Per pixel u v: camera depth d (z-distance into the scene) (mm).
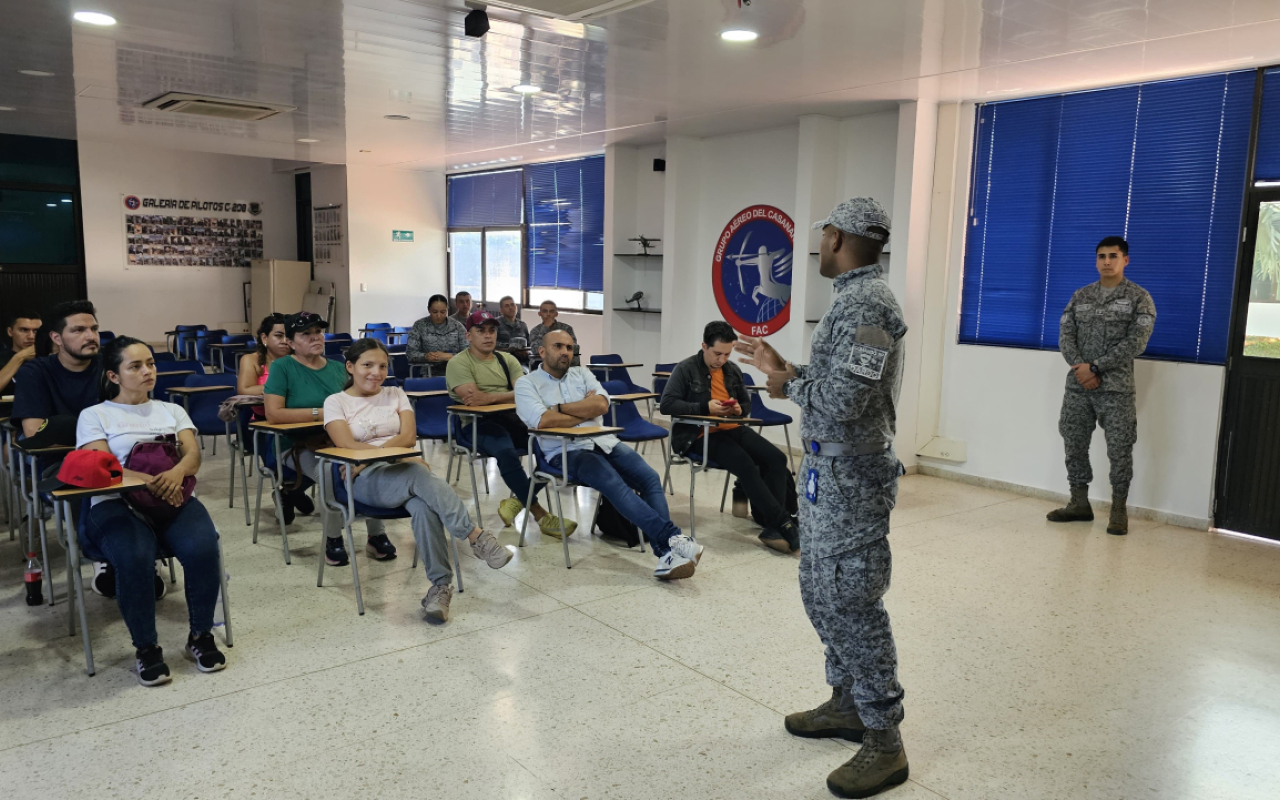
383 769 2439
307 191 12594
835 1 3979
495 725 2699
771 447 4785
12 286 10578
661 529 4016
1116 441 5020
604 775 2434
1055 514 5312
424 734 2635
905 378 6426
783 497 4734
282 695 2869
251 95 6688
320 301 11922
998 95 5938
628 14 4309
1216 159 5109
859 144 6852
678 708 2836
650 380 8922
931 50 4785
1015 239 6066
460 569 4086
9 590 3766
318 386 4445
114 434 3221
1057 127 5809
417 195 11898
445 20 4547
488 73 5750
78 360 3717
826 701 2869
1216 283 5148
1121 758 2590
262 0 4289
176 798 2285
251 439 4879
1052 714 2855
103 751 2508
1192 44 4492
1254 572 4398
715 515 5316
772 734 2682
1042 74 5254
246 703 2811
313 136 8734
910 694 2982
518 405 4367
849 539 2271
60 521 3230
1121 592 4055
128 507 3070
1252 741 2707
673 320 8273
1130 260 5520
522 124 7750
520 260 10961
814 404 2260
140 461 3107
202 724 2672
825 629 2414
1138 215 5465
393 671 3062
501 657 3199
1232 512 5137
